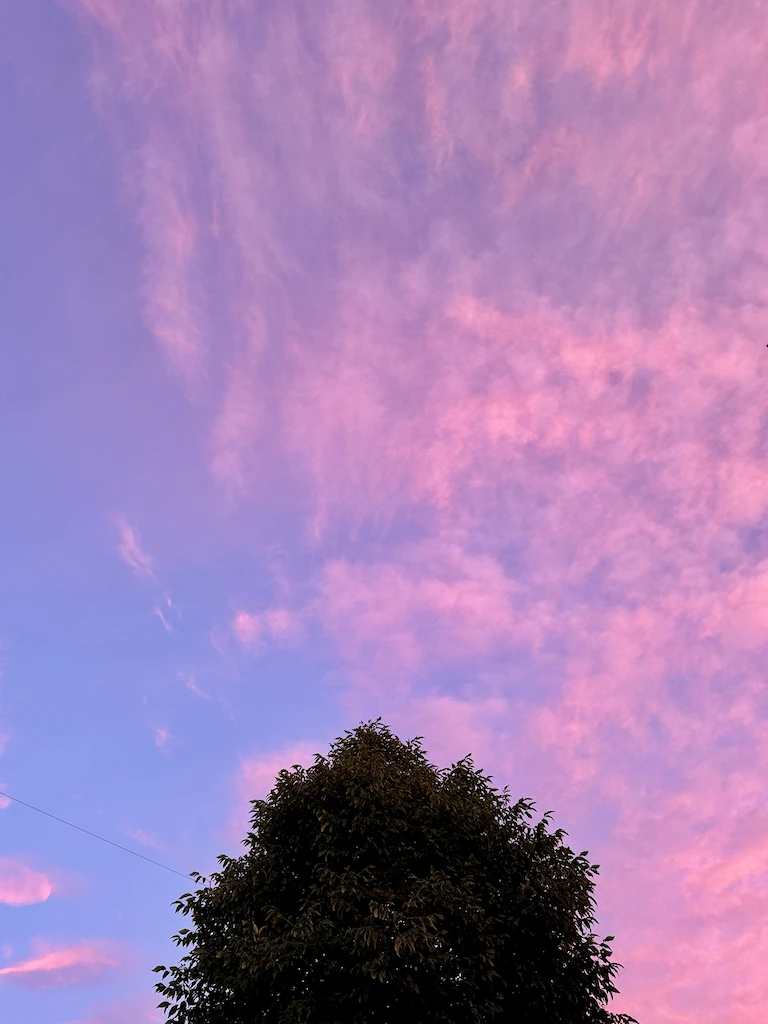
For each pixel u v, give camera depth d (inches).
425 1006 536.4
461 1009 545.3
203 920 637.3
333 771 681.0
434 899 568.4
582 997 610.5
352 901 570.6
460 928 572.1
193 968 607.5
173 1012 591.8
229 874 657.6
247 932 583.5
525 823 708.7
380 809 645.9
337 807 661.9
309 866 642.8
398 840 637.9
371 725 804.0
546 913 612.1
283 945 536.1
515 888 628.1
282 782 706.2
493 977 568.7
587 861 662.5
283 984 546.6
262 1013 546.6
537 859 668.1
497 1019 584.1
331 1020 523.2
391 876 607.5
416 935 511.2
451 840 660.1
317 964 542.9
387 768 708.0
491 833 682.8
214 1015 574.9
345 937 541.0
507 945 605.0
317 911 563.5
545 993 595.5
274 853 656.4
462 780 753.6
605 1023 617.6
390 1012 538.6
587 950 621.9
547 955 616.1
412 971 537.3
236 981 561.0
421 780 711.7
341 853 618.5
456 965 552.4
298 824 669.9
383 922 545.0
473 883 611.8
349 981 539.8
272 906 614.9
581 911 633.6
